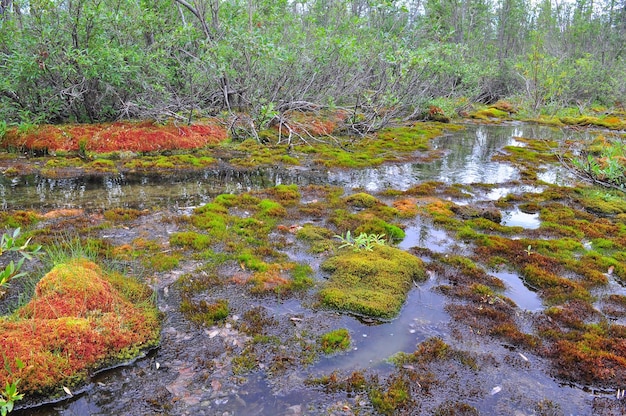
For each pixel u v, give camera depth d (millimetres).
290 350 3824
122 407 3195
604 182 9344
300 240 6043
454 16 26281
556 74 21188
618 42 30766
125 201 7332
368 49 13766
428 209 7418
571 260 5668
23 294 4375
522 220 7266
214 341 3910
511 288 5035
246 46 11406
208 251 5559
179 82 12766
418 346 3951
